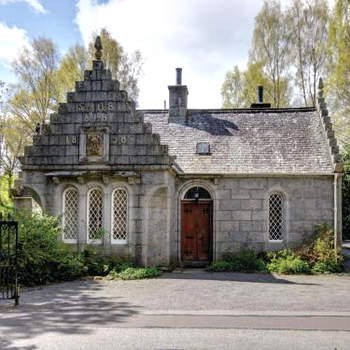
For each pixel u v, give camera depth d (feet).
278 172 58.70
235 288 40.96
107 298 35.68
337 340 23.86
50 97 100.17
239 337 24.36
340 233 57.16
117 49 104.22
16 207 51.85
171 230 56.70
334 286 42.57
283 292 38.83
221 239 59.36
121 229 53.83
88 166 53.31
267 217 59.31
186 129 66.39
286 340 23.82
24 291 39.14
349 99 81.25
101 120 53.57
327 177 58.70
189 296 36.65
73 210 54.80
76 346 22.72
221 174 58.85
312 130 64.44
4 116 98.07
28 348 22.44
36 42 100.01
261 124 66.49
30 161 54.65
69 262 46.37
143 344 23.06
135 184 52.65
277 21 104.99
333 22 85.40
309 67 102.63
